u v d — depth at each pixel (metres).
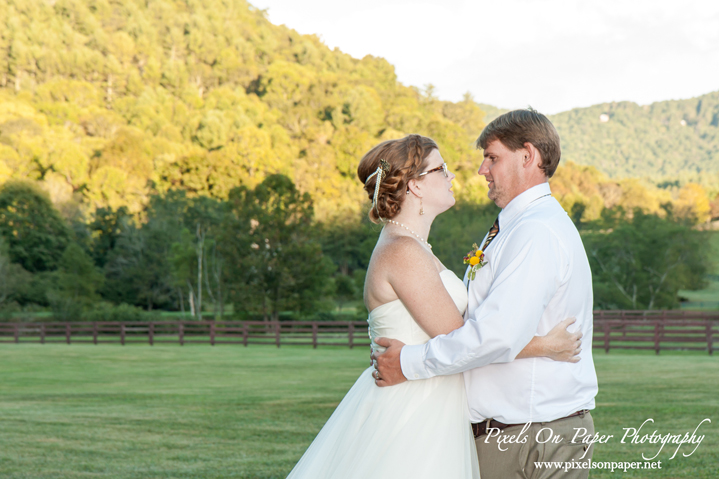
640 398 8.07
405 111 110.25
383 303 1.89
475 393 1.84
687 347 15.46
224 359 15.69
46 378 11.97
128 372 12.94
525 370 1.73
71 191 70.88
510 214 1.87
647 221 42.88
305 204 38.16
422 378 1.77
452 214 46.41
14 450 5.49
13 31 107.69
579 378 1.74
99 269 52.91
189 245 42.94
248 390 9.93
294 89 116.81
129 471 4.70
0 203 54.09
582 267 1.77
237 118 99.81
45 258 53.06
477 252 1.87
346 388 10.11
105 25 122.38
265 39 135.25
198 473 4.63
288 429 6.46
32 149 72.75
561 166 98.56
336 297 44.34
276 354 17.06
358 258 66.56
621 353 16.03
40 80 107.06
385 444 1.81
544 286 1.65
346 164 94.56
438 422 1.81
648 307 38.59
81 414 7.55
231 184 74.88
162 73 116.00
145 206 62.47
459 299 1.91
